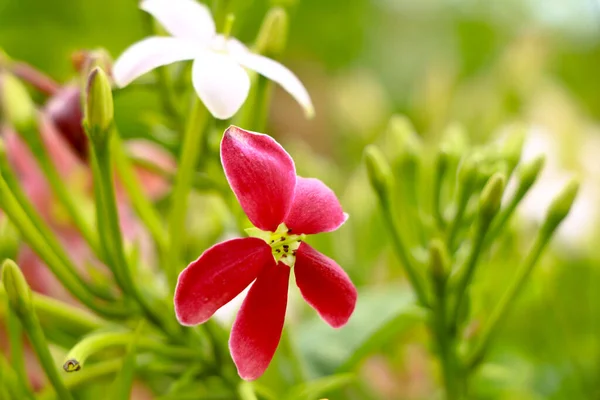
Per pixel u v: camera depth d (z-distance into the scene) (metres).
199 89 0.26
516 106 0.41
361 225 0.37
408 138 0.31
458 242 0.30
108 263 0.28
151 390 0.32
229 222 0.31
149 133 0.31
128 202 0.32
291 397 0.28
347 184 0.43
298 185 0.25
